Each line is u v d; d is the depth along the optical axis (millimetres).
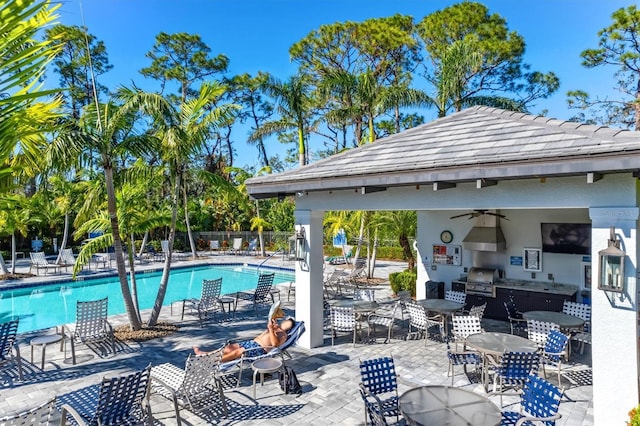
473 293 13195
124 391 5434
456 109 21469
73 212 27500
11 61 2281
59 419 5402
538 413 5465
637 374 5762
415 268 17906
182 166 12195
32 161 3893
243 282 23484
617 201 5945
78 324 9469
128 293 11398
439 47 25594
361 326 11852
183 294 20391
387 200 8672
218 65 40375
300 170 9719
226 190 13125
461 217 13922
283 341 8828
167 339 10938
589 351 9820
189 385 6398
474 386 7816
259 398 7355
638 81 25562
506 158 6215
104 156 10492
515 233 13062
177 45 38500
